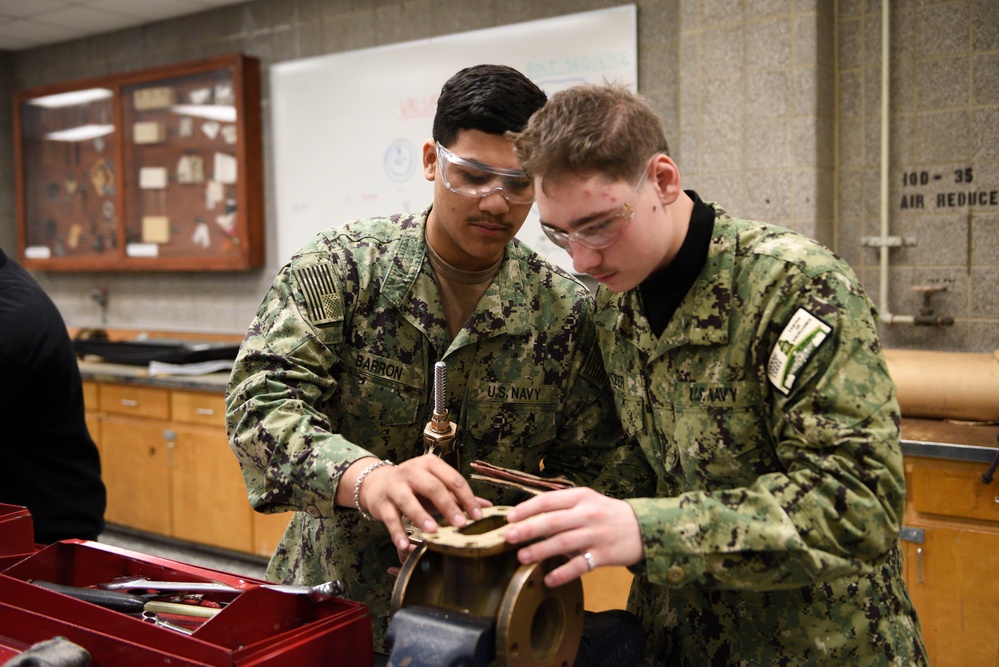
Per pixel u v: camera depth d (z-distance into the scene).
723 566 0.89
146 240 4.86
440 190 1.21
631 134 0.91
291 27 4.30
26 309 1.82
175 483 3.81
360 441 1.37
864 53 2.93
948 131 2.81
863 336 0.95
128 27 4.88
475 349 1.35
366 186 4.12
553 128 0.92
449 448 1.15
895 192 2.92
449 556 0.91
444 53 3.80
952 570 2.26
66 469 1.92
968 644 2.26
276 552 1.53
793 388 0.96
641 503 0.90
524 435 1.38
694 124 3.05
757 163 2.94
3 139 5.48
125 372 3.89
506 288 1.35
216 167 4.53
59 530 1.90
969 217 2.80
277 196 4.43
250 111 4.39
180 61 4.71
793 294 1.00
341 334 1.32
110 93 4.90
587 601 2.84
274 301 1.31
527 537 0.86
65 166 5.20
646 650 1.24
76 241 5.22
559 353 1.37
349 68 4.10
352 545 1.37
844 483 0.90
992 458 2.14
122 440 3.96
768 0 2.88
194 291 4.81
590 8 3.44
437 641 0.84
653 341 1.13
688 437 1.10
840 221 3.02
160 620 1.07
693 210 1.07
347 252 1.34
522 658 0.85
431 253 1.35
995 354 2.46
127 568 1.22
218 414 3.63
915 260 2.90
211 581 1.15
